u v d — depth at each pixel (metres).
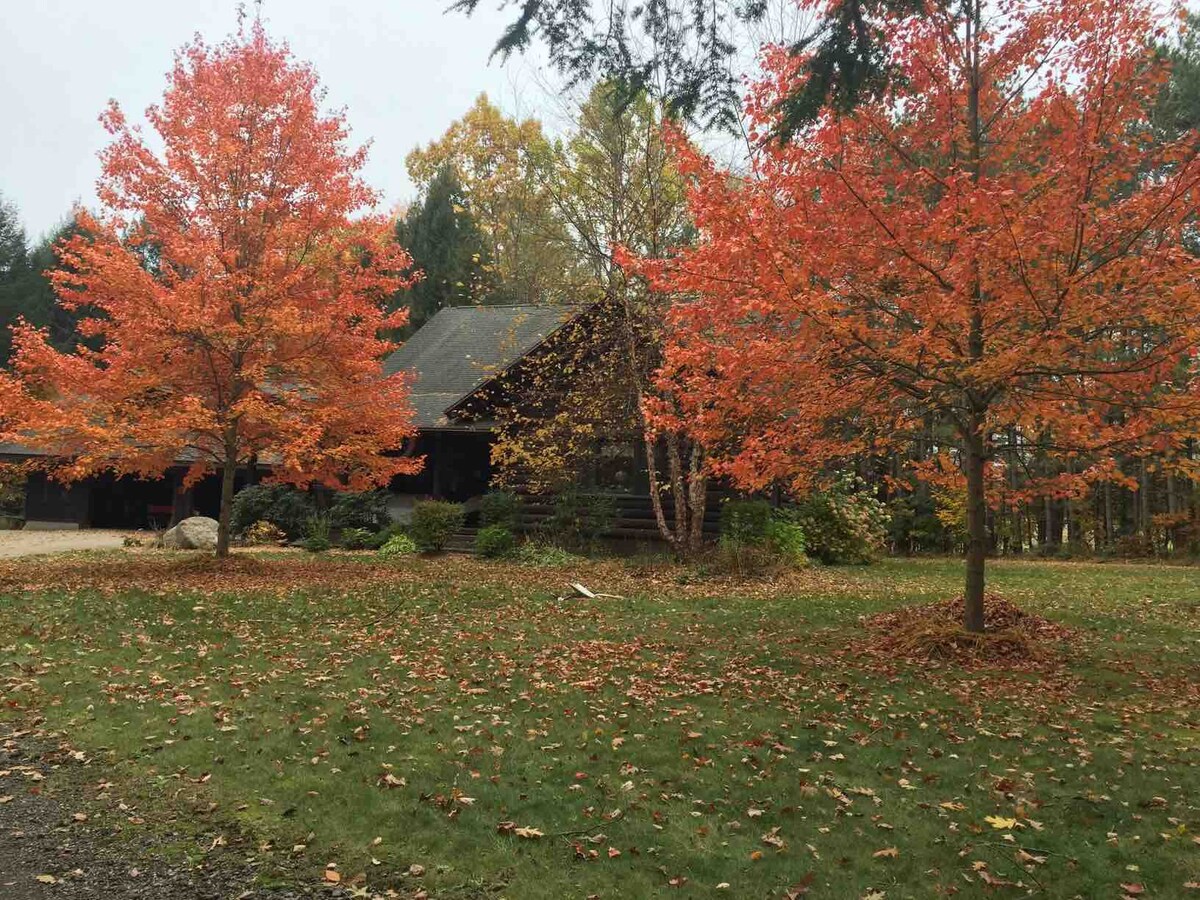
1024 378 7.68
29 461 14.00
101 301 13.35
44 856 4.14
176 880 3.93
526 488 19.89
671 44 5.26
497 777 5.18
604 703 6.84
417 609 11.23
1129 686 7.54
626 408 17.50
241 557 14.86
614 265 16.50
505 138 18.38
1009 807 4.82
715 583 14.56
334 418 14.09
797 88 5.22
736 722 6.36
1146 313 6.54
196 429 13.76
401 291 35.31
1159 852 4.27
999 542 28.47
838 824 4.61
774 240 7.28
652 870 4.10
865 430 8.91
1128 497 27.39
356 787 4.99
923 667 8.23
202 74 13.80
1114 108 7.40
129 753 5.54
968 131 8.10
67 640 8.70
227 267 13.82
